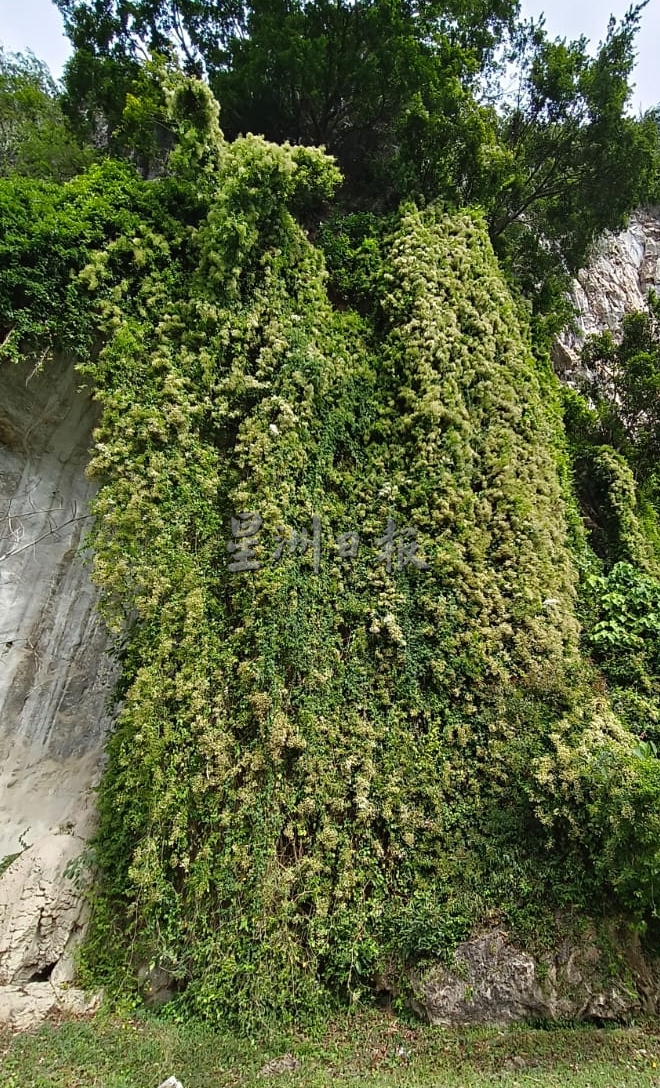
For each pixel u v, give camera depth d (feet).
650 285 62.34
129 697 20.04
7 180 24.86
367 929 19.58
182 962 18.26
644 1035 17.56
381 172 36.22
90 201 24.89
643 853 18.06
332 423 25.95
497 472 26.91
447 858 20.36
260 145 26.32
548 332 38.06
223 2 40.24
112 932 19.12
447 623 23.54
